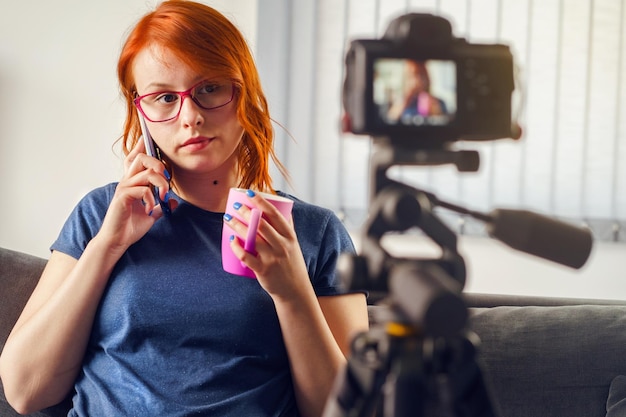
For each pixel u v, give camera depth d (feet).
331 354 4.65
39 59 9.15
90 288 4.66
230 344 4.71
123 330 4.70
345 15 9.64
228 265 4.47
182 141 4.60
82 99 9.21
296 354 4.63
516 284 9.63
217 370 4.65
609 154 9.69
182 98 4.56
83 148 9.25
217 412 4.55
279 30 9.66
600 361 5.62
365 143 9.69
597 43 9.61
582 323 5.77
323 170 9.77
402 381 2.36
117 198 4.61
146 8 9.19
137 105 4.70
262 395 4.71
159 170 4.66
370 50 2.45
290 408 4.89
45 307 4.72
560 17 9.58
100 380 4.76
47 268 5.08
